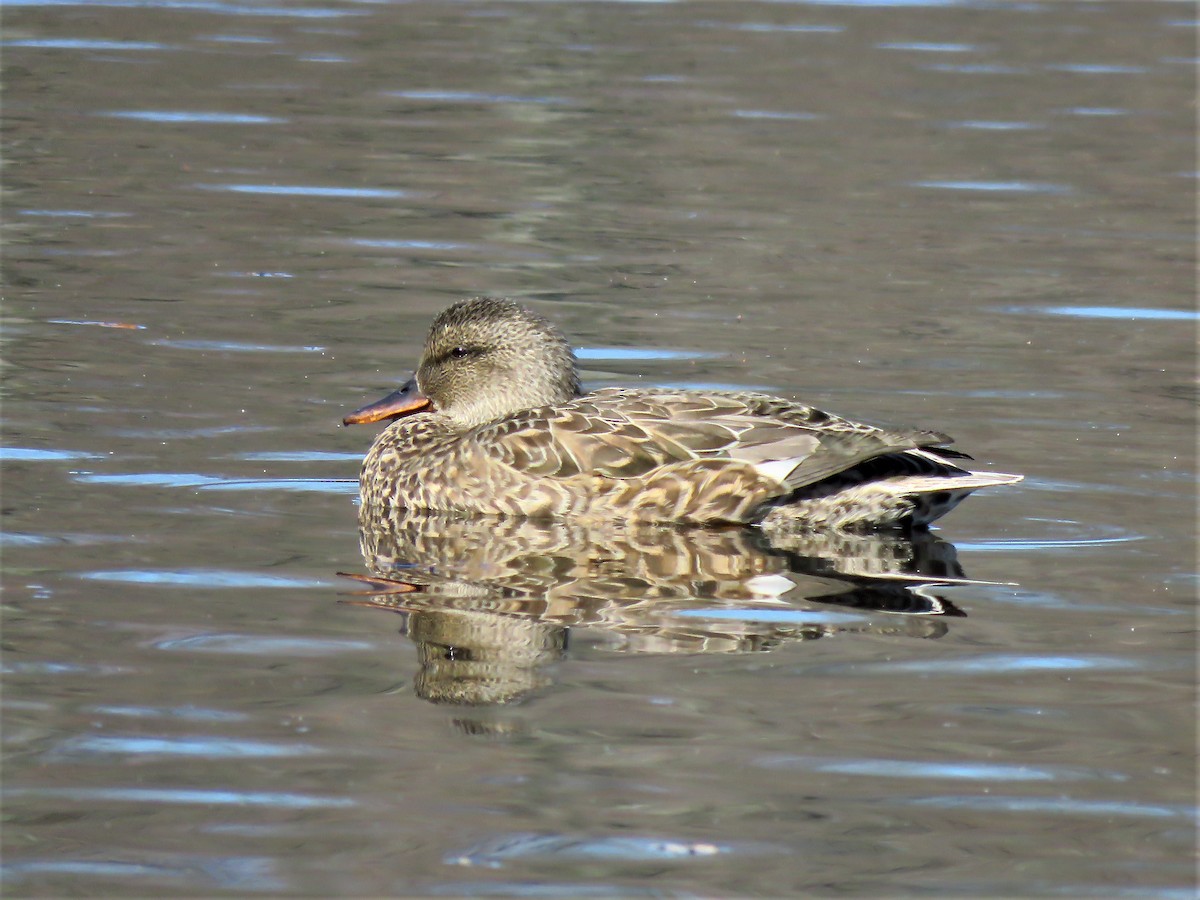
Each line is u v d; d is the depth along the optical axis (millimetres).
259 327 18875
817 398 16734
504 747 9156
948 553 12727
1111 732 9438
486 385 15305
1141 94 31688
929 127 29219
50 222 22766
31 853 8031
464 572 12141
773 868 7988
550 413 14047
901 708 9719
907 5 38938
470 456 13945
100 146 26891
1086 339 19062
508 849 8133
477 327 15328
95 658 10203
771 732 9383
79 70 31688
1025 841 8273
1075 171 26859
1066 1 39844
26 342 17875
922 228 23797
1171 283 21375
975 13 38312
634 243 22797
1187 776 8930
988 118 29859
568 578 12062
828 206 24844
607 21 37312
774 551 12852
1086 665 10391
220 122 28578
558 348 15500
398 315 19500
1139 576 12141
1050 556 12641
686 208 24547
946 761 9062
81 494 13484
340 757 9008
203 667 10125
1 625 10648
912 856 8117
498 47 34781
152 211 23562
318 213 23844
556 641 10711
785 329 19203
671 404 14016
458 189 25234
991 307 20266
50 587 11375
